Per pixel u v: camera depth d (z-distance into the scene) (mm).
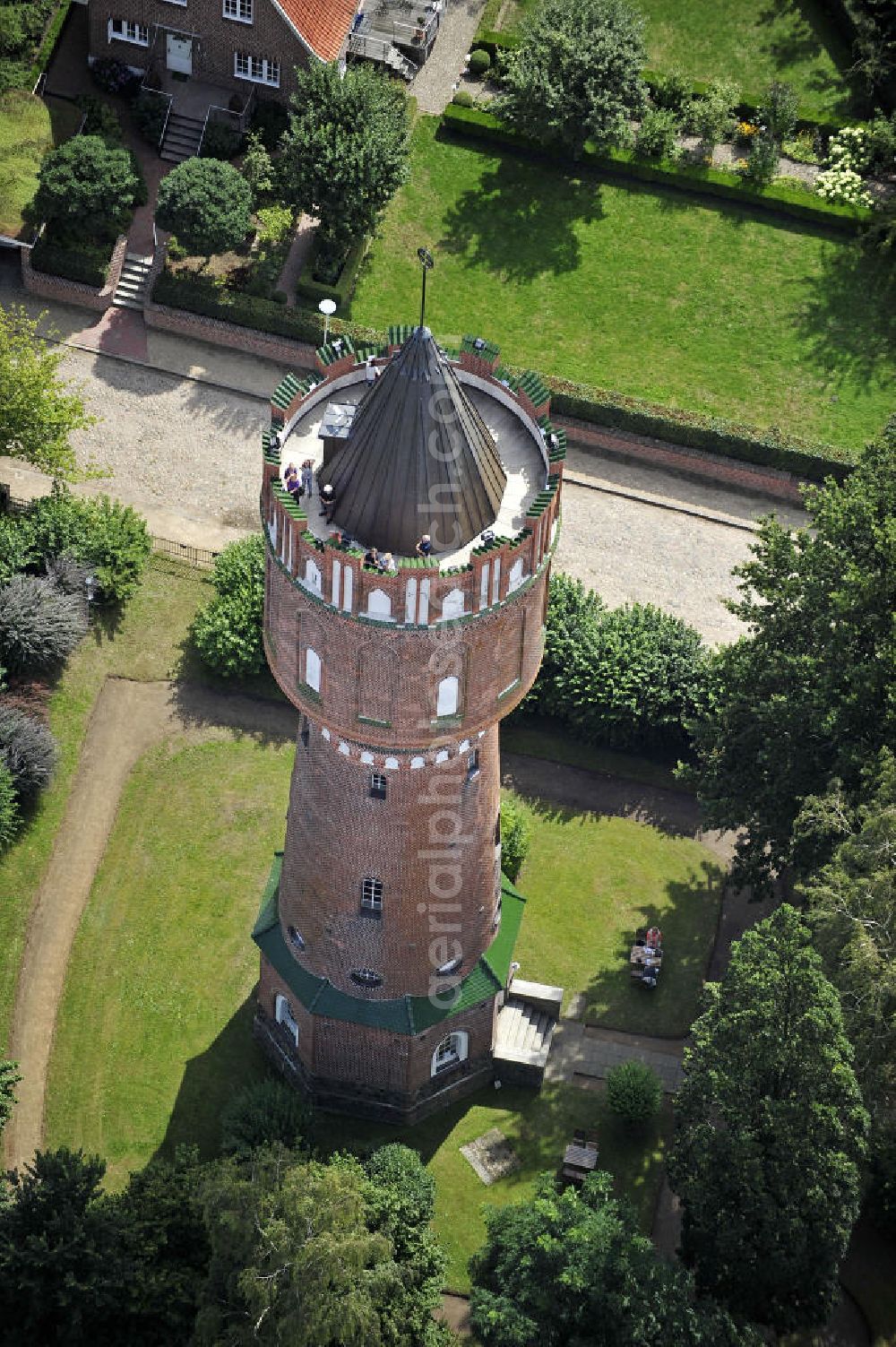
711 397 104375
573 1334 70250
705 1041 71375
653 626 92688
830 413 104312
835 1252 71688
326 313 89438
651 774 92188
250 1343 68438
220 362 104562
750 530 101375
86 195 102375
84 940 85375
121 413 102438
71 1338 71062
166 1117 80688
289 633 64250
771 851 84312
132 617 94875
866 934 70312
